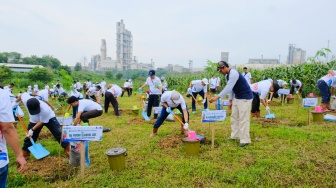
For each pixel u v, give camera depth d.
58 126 4.93
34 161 4.68
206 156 4.67
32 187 3.73
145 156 4.83
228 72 5.13
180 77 24.77
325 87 8.42
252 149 4.96
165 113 5.94
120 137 6.32
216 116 4.99
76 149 4.38
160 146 5.36
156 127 6.14
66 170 4.28
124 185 3.68
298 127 6.64
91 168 4.36
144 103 9.85
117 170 4.17
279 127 6.55
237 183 3.61
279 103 11.06
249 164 4.27
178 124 7.61
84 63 138.75
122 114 10.05
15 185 3.82
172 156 4.77
